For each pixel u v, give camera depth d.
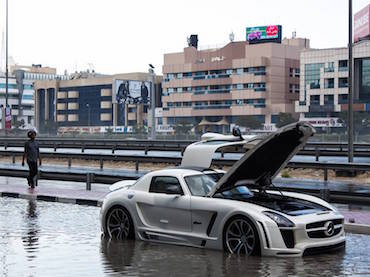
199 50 145.62
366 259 9.26
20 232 12.12
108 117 162.00
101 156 30.27
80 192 18.94
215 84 137.25
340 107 115.44
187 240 10.09
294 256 9.12
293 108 127.69
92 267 8.82
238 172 9.84
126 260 9.27
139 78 156.75
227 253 9.55
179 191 10.32
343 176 25.89
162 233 10.41
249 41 135.62
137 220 10.80
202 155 10.89
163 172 10.74
